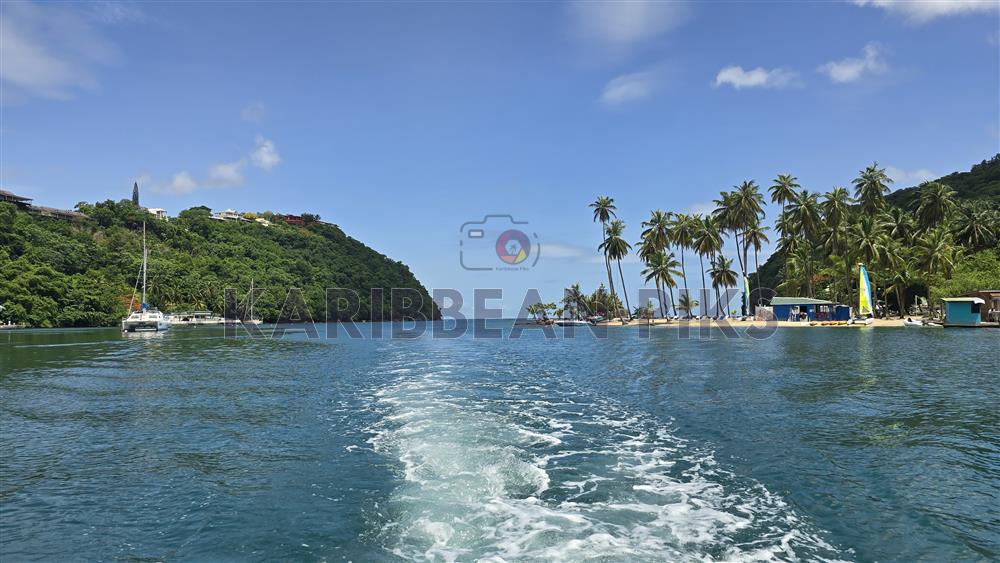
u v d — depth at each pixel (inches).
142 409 710.5
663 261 4079.7
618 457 455.8
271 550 284.5
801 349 1624.0
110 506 354.6
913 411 655.8
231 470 430.9
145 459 466.3
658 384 916.0
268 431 572.4
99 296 4202.8
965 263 3412.9
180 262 5644.7
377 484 386.0
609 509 333.1
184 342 2369.6
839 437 529.3
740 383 911.0
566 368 1218.6
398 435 543.5
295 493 372.2
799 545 285.7
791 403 717.9
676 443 506.6
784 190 3521.2
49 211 5575.8
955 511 336.8
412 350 1921.8
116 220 5964.6
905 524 316.2
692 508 336.8
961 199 5034.5
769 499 355.6
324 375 1111.6
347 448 494.0
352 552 278.7
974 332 2364.7
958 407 677.9
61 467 443.5
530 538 287.9
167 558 279.7
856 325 2982.3
